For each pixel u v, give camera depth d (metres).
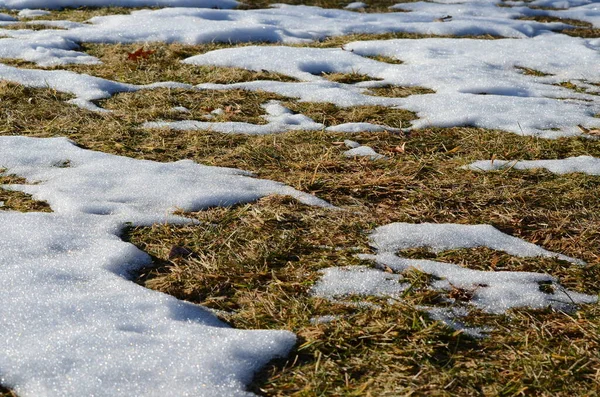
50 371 2.15
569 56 6.77
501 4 10.48
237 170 3.92
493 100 5.29
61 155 3.99
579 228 3.35
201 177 3.76
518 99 5.35
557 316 2.62
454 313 2.60
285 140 4.41
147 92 5.32
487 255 3.07
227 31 7.22
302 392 2.14
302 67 6.12
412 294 2.71
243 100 5.20
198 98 5.24
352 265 2.92
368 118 4.91
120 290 2.62
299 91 5.46
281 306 2.63
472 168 4.05
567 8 10.34
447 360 2.33
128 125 4.62
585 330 2.51
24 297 2.52
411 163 4.09
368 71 6.11
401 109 5.13
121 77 5.72
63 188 3.54
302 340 2.40
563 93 5.68
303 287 2.75
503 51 6.91
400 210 3.49
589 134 4.69
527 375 2.23
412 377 2.22
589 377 2.24
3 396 2.08
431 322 2.52
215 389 2.12
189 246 3.06
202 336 2.35
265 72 5.98
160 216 3.28
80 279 2.70
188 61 6.25
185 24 7.55
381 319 2.53
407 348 2.37
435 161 4.17
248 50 6.45
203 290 2.74
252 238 3.14
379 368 2.27
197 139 4.37
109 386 2.10
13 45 6.38
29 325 2.36
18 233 3.02
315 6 9.63
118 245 2.96
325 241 3.14
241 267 2.88
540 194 3.71
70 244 2.97
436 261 2.99
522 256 3.08
